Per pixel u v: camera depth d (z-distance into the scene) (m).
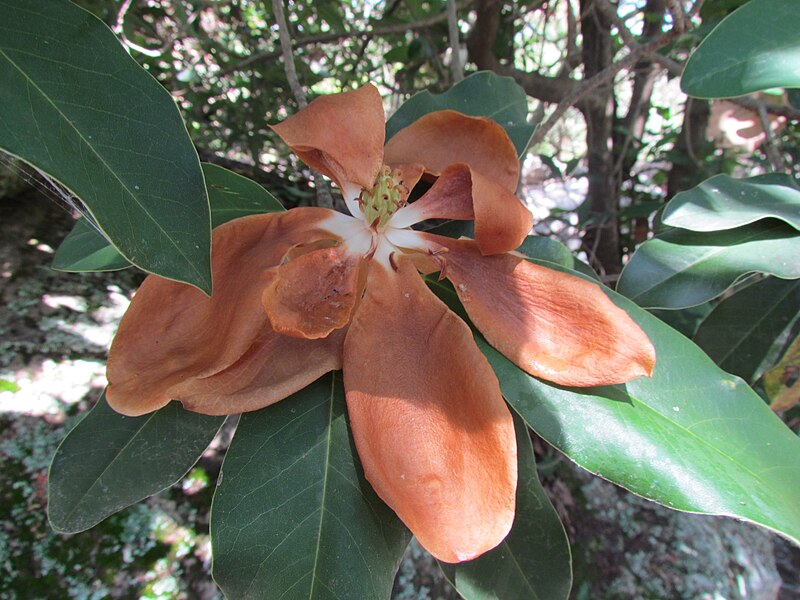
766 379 0.25
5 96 0.11
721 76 0.18
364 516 0.16
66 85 0.12
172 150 0.12
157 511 0.34
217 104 0.51
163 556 0.32
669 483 0.16
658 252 0.24
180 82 0.48
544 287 0.18
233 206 0.20
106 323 0.41
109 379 0.15
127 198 0.12
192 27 0.49
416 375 0.17
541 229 0.62
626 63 0.27
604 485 0.45
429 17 0.47
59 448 0.17
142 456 0.17
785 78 0.17
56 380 0.37
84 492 0.17
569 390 0.17
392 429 0.16
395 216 0.20
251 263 0.17
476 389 0.16
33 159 0.11
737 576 0.42
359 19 0.57
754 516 0.15
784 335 0.26
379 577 0.16
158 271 0.12
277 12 0.25
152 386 0.15
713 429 0.17
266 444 0.17
